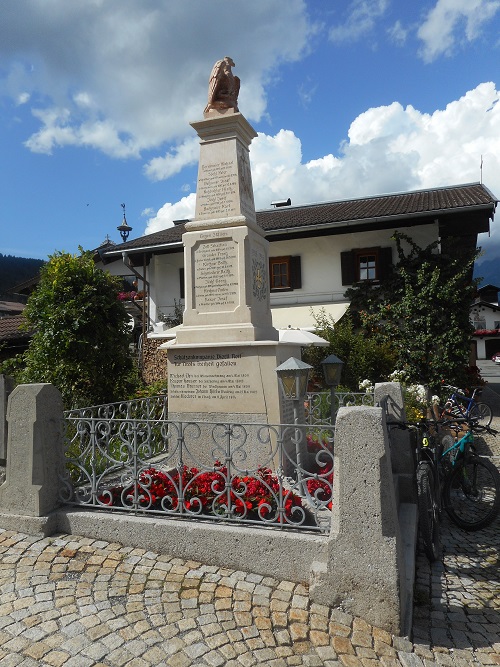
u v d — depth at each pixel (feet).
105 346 30.55
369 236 53.98
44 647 9.35
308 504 13.58
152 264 61.21
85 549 13.08
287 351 19.77
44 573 11.95
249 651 9.38
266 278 21.56
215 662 9.04
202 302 19.66
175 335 21.77
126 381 33.55
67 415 16.19
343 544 10.75
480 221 51.60
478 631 11.03
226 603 10.82
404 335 46.98
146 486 14.05
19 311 106.73
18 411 14.28
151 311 60.95
